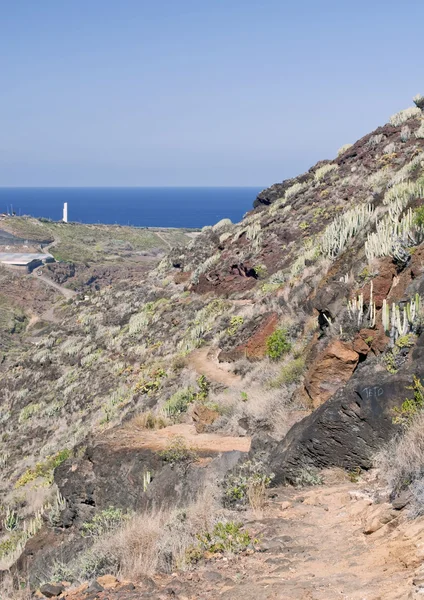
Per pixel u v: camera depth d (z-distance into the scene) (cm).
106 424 2089
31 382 3409
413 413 721
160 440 1204
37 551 1132
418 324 854
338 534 582
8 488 2109
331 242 1988
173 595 515
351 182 3130
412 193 1659
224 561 574
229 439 1180
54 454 2148
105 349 3256
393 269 1127
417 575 423
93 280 11938
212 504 761
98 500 1138
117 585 582
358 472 773
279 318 1828
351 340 1047
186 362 2152
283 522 647
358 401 782
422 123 3191
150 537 652
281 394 1233
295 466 816
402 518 539
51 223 15875
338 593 439
